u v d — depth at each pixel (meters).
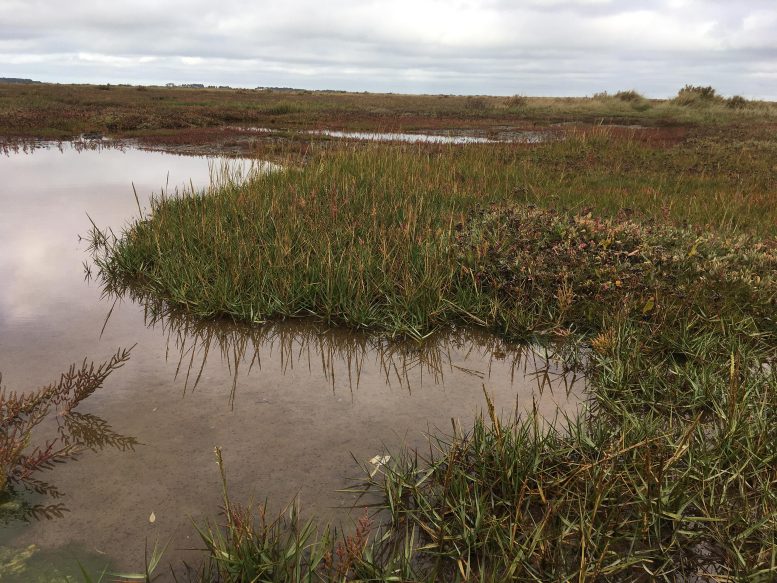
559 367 4.32
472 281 5.34
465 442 3.14
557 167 12.08
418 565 2.41
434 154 12.79
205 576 2.29
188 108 27.69
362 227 6.35
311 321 5.00
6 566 2.28
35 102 27.77
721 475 2.89
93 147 15.86
